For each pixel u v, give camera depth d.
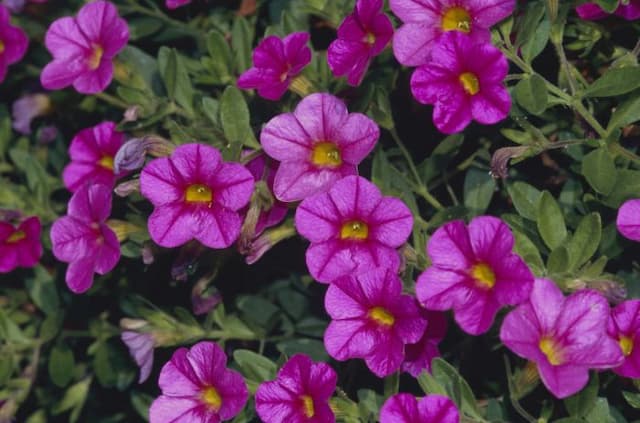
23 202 0.63
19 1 0.65
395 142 0.57
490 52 0.49
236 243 0.55
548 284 0.47
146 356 0.56
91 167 0.57
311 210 0.50
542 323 0.47
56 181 0.65
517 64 0.52
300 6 0.57
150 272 0.60
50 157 0.65
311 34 0.59
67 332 0.62
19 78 0.67
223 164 0.51
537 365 0.47
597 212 0.51
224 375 0.50
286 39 0.53
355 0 0.56
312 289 0.57
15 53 0.60
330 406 0.51
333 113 0.50
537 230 0.52
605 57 0.55
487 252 0.48
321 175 0.51
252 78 0.53
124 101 0.60
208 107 0.56
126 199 0.57
